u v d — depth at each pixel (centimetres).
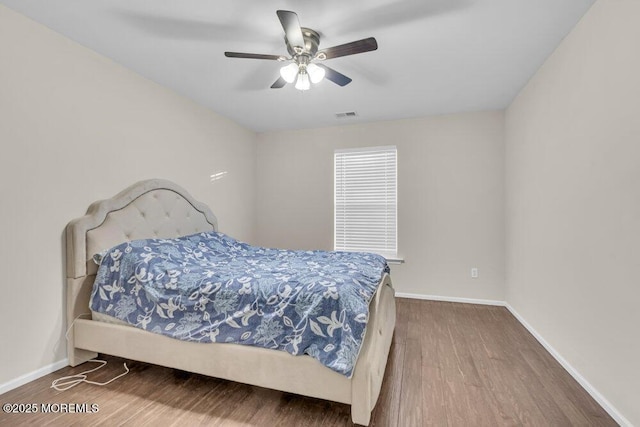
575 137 205
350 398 154
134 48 232
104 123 244
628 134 156
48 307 207
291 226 448
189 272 208
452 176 377
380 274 230
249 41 222
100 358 232
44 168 205
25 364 195
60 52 214
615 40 165
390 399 180
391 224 404
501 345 254
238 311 182
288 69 206
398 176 398
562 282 222
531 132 278
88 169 232
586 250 193
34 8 187
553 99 235
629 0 155
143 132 277
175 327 193
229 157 399
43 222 204
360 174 418
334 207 429
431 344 256
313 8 184
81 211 227
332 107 355
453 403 177
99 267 222
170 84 295
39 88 202
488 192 365
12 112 189
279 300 175
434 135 384
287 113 376
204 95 321
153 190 279
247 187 439
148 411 170
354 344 154
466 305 362
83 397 182
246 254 298
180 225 308
